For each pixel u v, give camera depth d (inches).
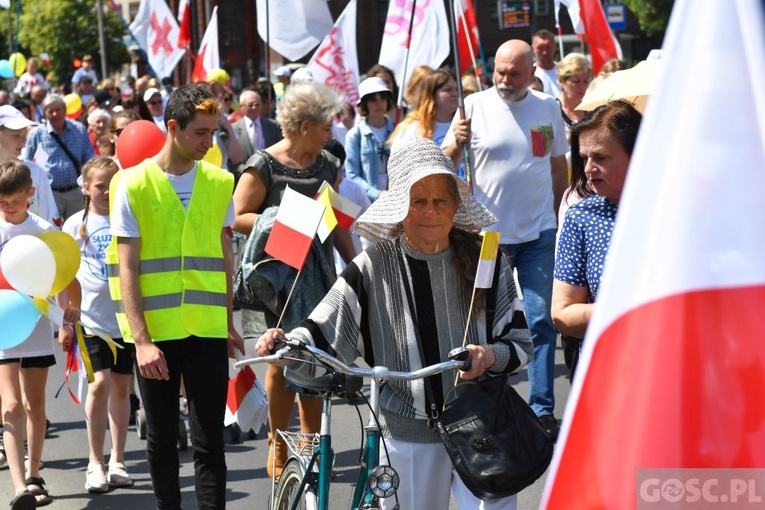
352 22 1037.2
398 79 910.4
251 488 450.3
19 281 395.5
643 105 405.7
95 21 3272.6
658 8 2470.5
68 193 857.5
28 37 3277.6
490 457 249.8
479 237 272.1
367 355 272.1
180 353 357.4
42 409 444.1
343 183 486.9
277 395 433.4
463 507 267.0
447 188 261.4
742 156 123.6
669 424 126.7
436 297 267.0
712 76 124.3
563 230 279.1
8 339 405.1
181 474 474.3
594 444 130.6
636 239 128.0
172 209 354.6
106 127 825.5
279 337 271.1
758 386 124.4
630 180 128.5
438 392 264.8
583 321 267.6
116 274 369.4
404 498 266.5
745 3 123.4
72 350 434.0
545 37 812.6
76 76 2113.7
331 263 422.9
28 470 445.4
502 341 265.6
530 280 501.7
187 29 1344.7
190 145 353.1
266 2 886.4
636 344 127.8
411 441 266.2
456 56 500.1
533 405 496.1
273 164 426.0
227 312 372.2
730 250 124.0
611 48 834.8
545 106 506.3
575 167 294.2
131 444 524.4
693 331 125.2
